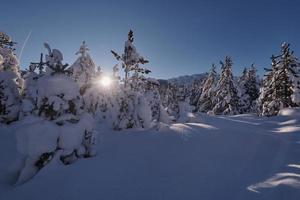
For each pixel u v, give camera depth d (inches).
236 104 1711.4
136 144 403.2
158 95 660.1
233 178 277.4
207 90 1999.3
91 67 858.1
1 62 690.2
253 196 235.6
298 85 1202.0
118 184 270.7
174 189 254.4
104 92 599.8
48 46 372.2
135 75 601.3
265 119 836.6
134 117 537.3
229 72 1705.2
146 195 245.9
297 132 536.4
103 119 596.7
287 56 1237.7
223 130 493.7
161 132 462.9
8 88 598.9
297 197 227.9
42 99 347.9
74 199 250.2
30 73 457.1
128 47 589.3
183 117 677.9
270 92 1275.8
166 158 337.1
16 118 590.2
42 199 259.9
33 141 318.7
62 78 357.1
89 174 296.8
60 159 336.8
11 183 318.7
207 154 353.4
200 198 236.7
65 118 352.2
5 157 384.2
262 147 397.1
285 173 286.2
